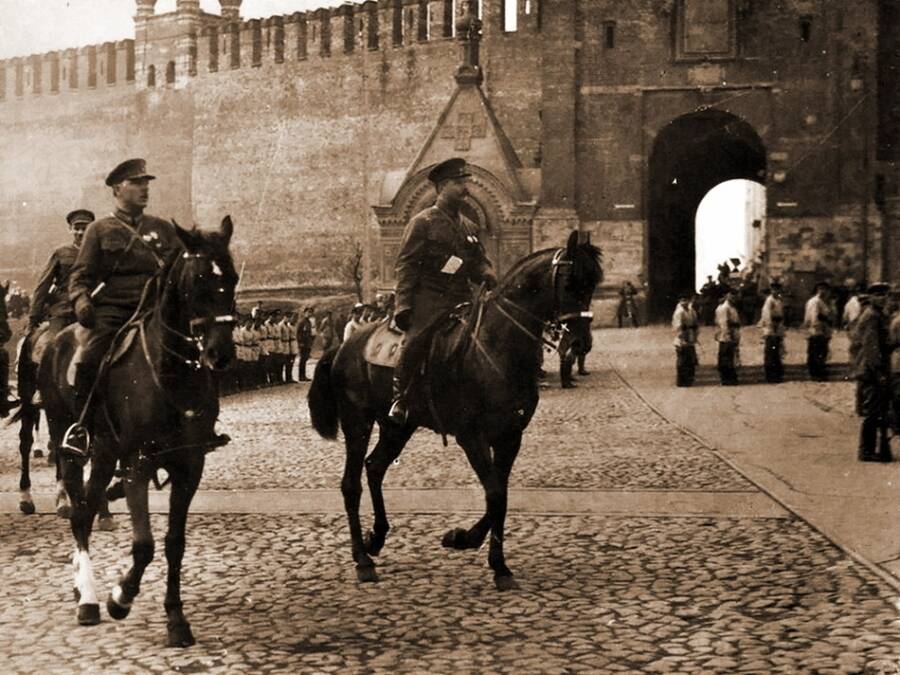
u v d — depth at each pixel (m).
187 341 8.42
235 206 67.38
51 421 10.78
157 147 70.94
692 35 49.56
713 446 18.38
